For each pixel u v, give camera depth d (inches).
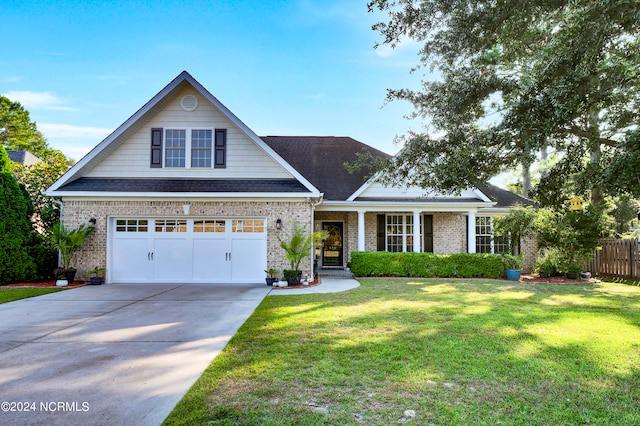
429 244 653.9
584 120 345.7
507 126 282.8
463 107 352.8
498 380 160.4
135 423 125.6
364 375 165.3
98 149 498.6
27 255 485.4
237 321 275.4
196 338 230.2
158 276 498.9
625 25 257.1
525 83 321.1
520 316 283.3
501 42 334.0
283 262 497.7
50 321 277.9
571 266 540.4
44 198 588.4
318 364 179.2
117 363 185.8
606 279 532.4
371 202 596.4
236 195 490.9
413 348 203.5
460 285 470.9
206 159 522.0
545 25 349.7
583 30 263.6
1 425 124.3
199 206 497.7
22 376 169.2
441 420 125.8
